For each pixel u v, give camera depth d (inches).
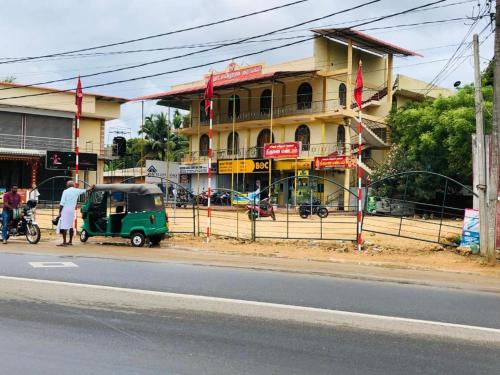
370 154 1745.8
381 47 1676.9
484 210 543.8
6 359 208.5
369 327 263.6
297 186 1638.8
